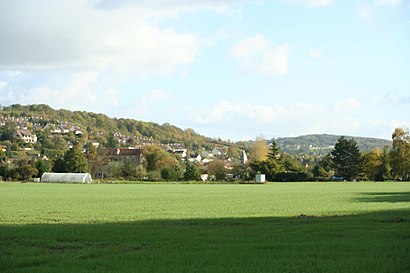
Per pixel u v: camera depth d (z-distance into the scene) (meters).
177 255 19.84
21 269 17.47
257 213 39.94
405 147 160.38
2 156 180.50
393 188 95.94
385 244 22.19
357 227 28.72
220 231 27.55
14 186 109.81
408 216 35.53
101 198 64.81
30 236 25.80
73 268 17.52
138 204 52.62
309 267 17.42
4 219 35.81
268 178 162.75
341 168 174.75
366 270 16.89
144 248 22.22
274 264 18.05
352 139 179.12
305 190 89.19
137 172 160.12
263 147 187.00
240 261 18.61
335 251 20.58
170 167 156.38
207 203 53.81
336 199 59.88
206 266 17.75
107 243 23.53
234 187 107.31
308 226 29.42
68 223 32.78
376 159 167.38
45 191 86.44
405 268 17.14
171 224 31.88
